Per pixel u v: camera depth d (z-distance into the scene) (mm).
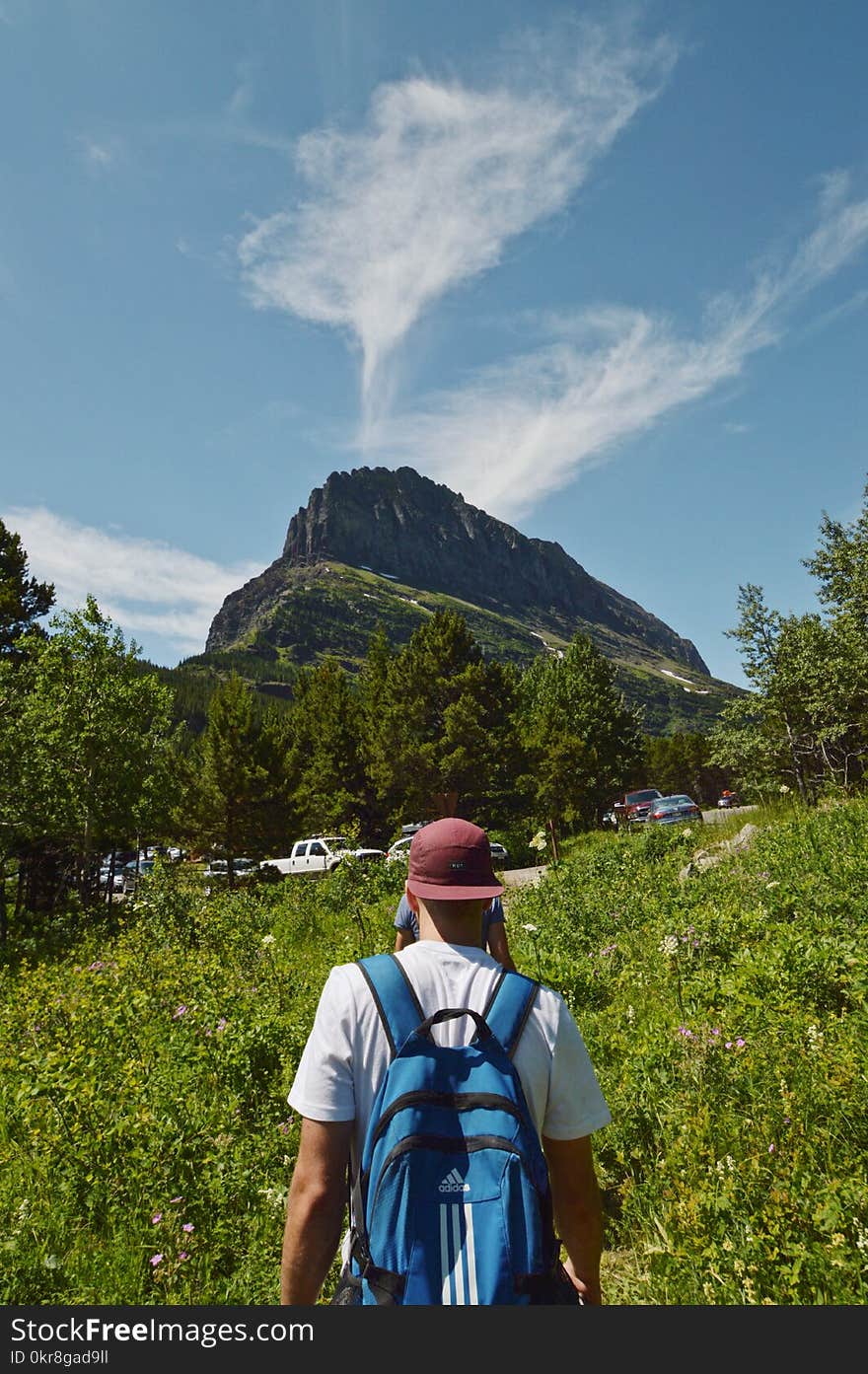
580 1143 1864
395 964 1911
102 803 22312
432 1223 1530
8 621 30797
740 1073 4348
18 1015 7562
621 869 14148
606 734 54562
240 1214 4059
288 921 14586
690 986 6168
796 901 8344
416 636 47500
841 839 11711
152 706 24078
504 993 1877
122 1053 6230
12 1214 4105
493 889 2002
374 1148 1642
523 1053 1811
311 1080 1801
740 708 22203
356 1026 1816
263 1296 3307
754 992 5742
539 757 42812
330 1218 1744
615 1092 4672
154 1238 3766
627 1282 3281
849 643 21656
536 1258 1527
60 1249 3787
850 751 22016
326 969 9242
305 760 52000
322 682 56812
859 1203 3102
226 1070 5594
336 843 29453
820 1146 3609
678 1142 3865
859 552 24594
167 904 14203
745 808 24109
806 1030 4762
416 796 42719
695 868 11828
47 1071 5180
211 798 37656
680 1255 3113
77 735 22266
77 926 18344
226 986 8031
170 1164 4266
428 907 2018
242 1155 4469
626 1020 6086
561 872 15414
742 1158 3650
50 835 21734
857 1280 2840
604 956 8469
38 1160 4523
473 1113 1631
